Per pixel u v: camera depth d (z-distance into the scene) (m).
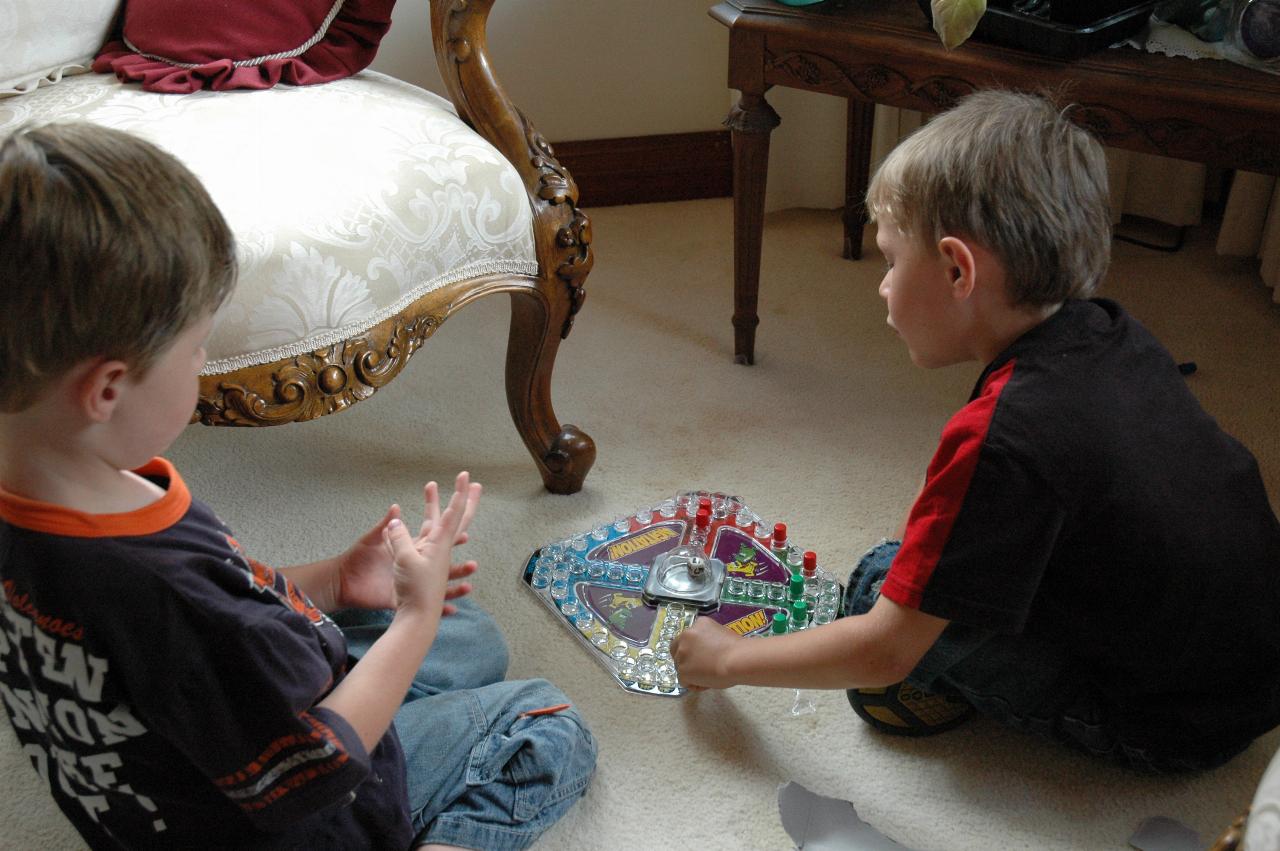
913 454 1.57
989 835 1.07
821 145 2.12
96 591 0.68
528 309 1.32
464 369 1.77
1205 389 1.67
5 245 0.61
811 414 1.65
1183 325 1.82
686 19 2.12
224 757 0.74
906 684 1.13
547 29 2.10
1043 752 1.15
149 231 0.63
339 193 1.10
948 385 1.71
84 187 0.62
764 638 1.09
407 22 2.04
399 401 1.70
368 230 1.10
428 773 1.00
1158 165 2.01
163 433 0.71
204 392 1.04
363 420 1.65
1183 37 1.29
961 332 0.99
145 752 0.76
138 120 1.16
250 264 1.03
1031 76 1.27
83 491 0.69
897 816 1.09
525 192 1.25
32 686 0.74
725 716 1.19
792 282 1.99
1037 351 0.93
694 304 1.94
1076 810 1.09
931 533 0.93
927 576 0.93
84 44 1.31
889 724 1.16
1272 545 1.03
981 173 0.90
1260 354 1.74
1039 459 0.90
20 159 0.62
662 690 1.22
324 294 1.07
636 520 1.44
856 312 1.90
